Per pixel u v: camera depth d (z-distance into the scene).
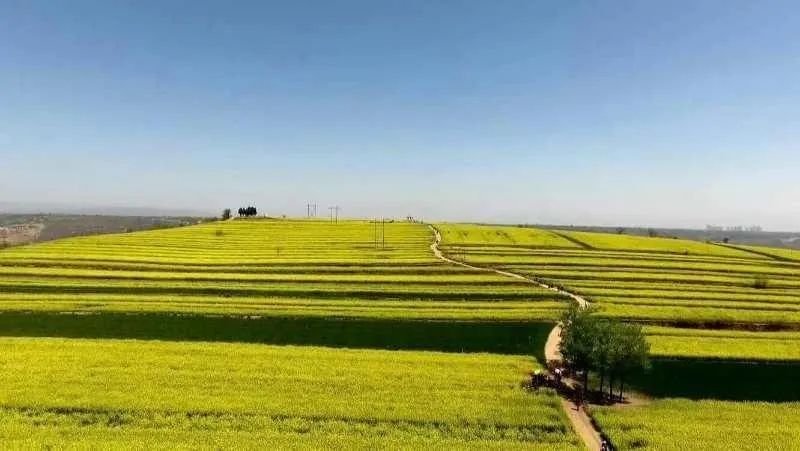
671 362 58.53
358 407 43.94
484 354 60.84
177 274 106.56
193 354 56.44
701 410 46.22
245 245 159.00
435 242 169.88
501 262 127.69
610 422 43.09
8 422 39.66
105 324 69.06
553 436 40.50
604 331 50.00
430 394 47.31
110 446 35.72
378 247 156.50
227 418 41.62
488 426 41.75
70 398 43.84
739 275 120.00
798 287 108.00
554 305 83.88
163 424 40.31
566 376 54.91
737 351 61.22
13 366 50.66
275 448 36.47
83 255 124.06
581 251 153.50
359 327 71.12
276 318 73.94
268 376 50.22
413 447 37.50
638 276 111.94
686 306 86.81
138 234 180.50
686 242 196.38
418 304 84.38
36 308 74.38
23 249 133.00
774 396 51.34
